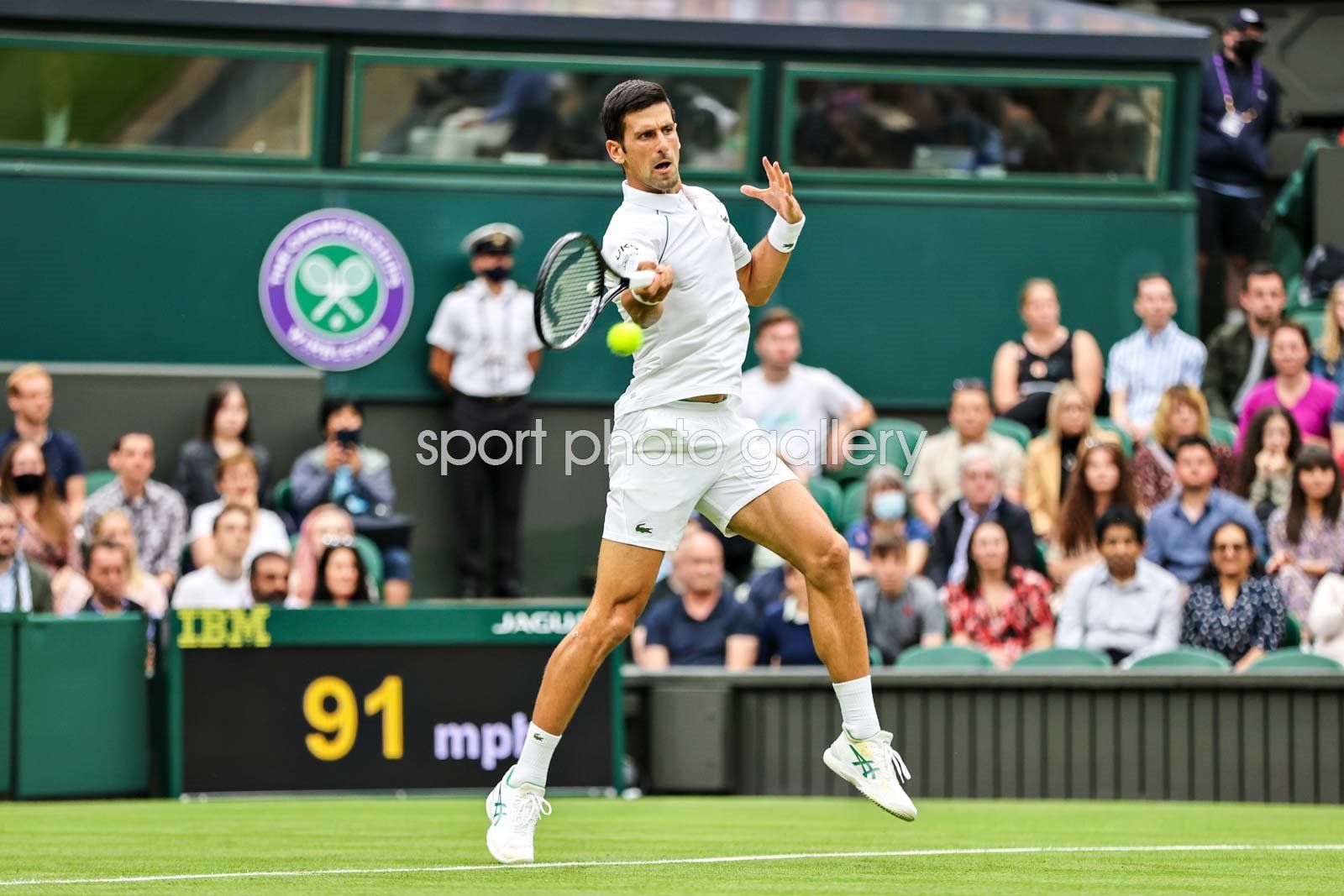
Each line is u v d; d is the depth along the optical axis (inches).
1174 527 1261.1
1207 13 1927.9
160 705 1098.1
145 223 1550.2
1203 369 1539.1
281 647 1075.3
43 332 1540.4
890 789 649.0
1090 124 1643.7
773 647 1210.0
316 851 740.0
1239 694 1077.1
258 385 1482.5
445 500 1555.1
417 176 1573.6
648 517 624.1
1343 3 1908.2
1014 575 1226.0
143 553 1344.7
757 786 1132.5
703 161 1612.9
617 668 1098.1
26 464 1300.4
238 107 1557.6
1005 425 1466.5
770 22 1592.0
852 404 1486.2
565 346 624.1
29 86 1528.1
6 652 1075.3
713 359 624.7
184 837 817.5
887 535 1211.2
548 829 857.5
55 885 597.9
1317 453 1273.4
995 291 1638.8
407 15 1555.1
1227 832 840.3
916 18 1637.6
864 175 1626.5
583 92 1585.9
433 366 1525.6
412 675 1081.4
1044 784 1097.4
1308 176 1667.1
